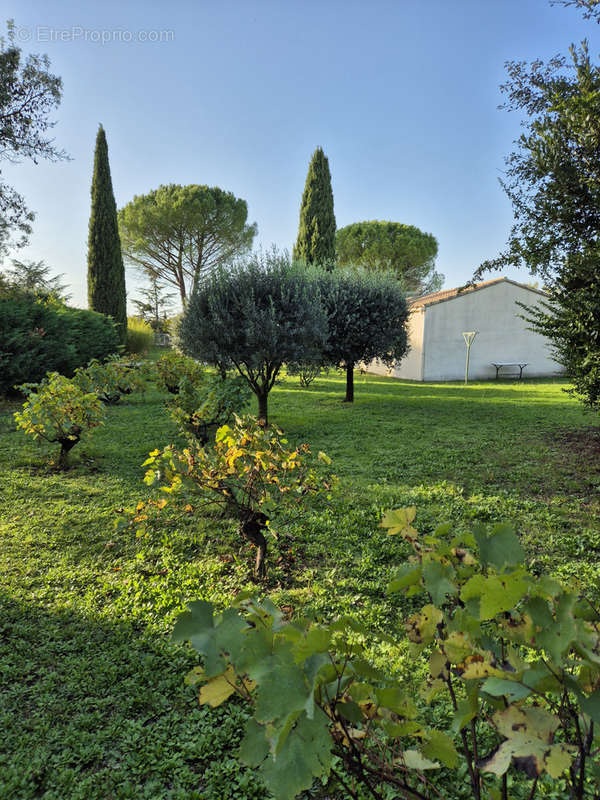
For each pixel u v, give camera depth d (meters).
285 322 9.65
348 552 4.34
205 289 9.87
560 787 1.93
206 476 3.86
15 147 16.75
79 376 10.48
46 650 3.01
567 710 1.03
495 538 1.06
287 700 0.75
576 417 11.02
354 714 0.91
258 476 3.90
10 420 10.80
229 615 0.91
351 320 13.06
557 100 6.16
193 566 4.11
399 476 6.74
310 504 5.44
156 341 40.12
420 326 22.17
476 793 1.10
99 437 9.32
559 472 6.71
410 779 1.60
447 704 2.45
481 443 8.61
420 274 40.81
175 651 2.97
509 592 0.78
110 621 3.32
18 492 6.05
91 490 6.12
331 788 1.99
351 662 0.88
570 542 4.44
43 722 2.43
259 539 3.99
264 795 2.02
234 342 9.56
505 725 0.79
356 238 39.38
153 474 3.99
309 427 10.38
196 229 35.69
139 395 14.98
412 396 15.70
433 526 4.85
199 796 2.00
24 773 2.14
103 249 24.39
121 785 2.07
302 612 3.35
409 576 1.11
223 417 7.82
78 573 4.02
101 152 24.17
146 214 34.94
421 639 1.08
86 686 2.69
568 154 6.30
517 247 6.73
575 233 6.54
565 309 6.77
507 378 23.48
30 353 13.89
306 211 22.62
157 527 4.97
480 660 0.86
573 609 0.78
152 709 2.54
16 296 17.64
